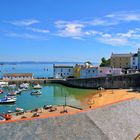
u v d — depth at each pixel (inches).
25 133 1268.5
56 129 1355.8
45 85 6771.7
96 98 4579.2
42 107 3767.2
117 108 1811.0
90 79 6117.1
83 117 1515.7
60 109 3494.1
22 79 7145.7
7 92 5516.7
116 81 5856.3
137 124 1791.3
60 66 7559.1
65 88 6195.9
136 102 2057.1
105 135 1476.4
